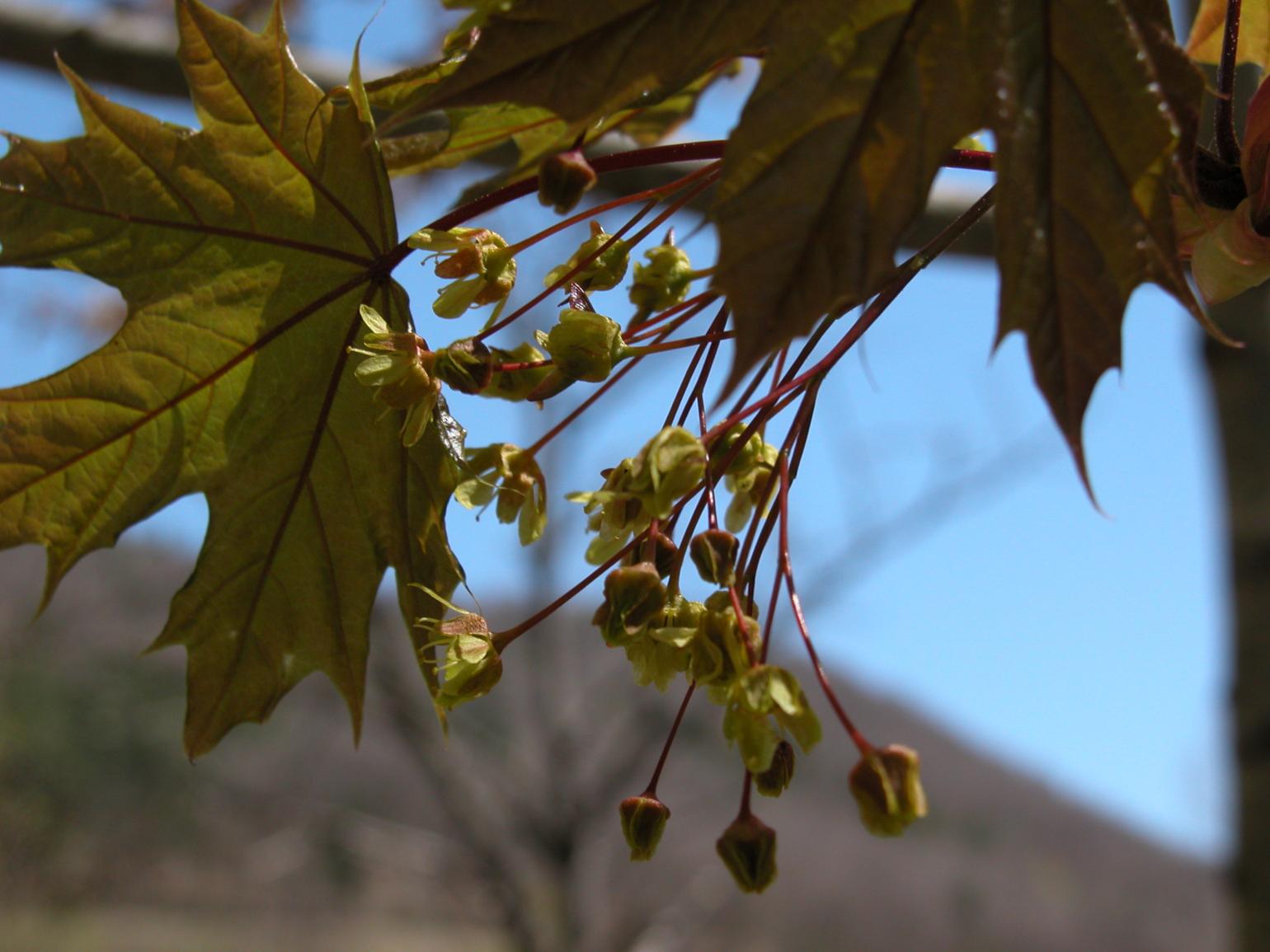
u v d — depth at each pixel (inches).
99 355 7.0
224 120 6.8
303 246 6.9
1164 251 5.4
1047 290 5.4
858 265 5.3
